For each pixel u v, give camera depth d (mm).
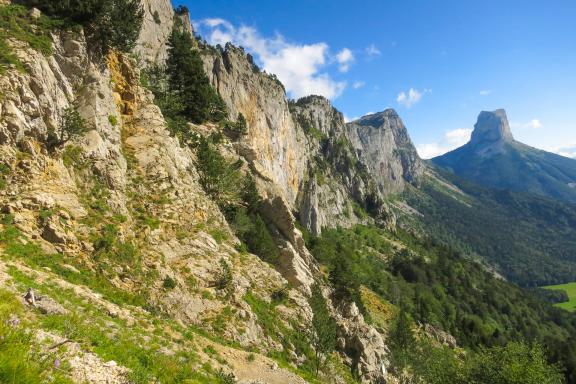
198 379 20766
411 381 64625
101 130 40469
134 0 51688
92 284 27984
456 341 131625
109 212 35562
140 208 40469
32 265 24938
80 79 41438
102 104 41938
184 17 150375
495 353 40625
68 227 30281
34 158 31688
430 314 134250
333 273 75625
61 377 11852
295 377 30938
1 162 29516
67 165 34719
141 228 37938
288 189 171875
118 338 20438
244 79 155250
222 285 41125
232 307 39562
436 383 45312
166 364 19984
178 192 46406
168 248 39438
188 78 90938
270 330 42375
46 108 34469
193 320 34469
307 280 65250
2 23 36562
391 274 179500
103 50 46312
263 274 51156
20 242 26328
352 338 60969
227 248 49562
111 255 32031
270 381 28750
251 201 74188
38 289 21266
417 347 68938
